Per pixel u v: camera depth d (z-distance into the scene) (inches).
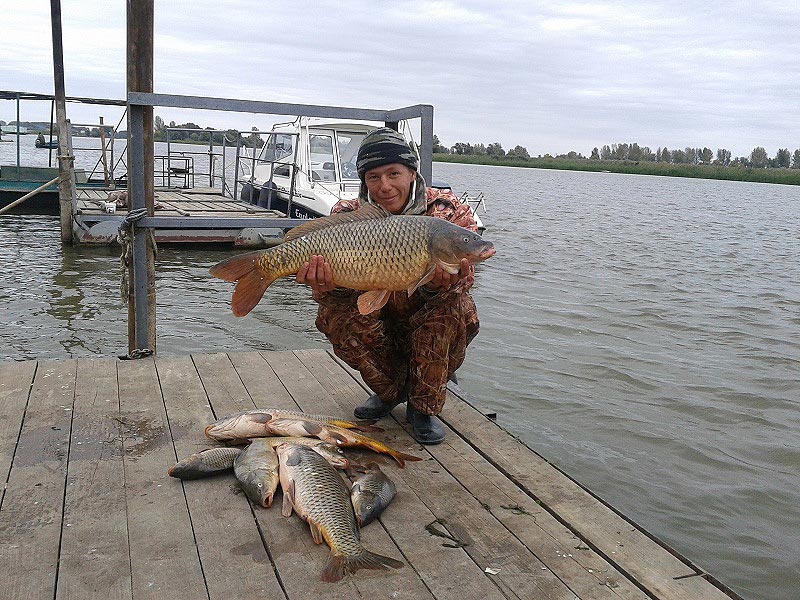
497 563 63.7
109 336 199.8
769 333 240.7
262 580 60.1
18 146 440.5
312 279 77.2
